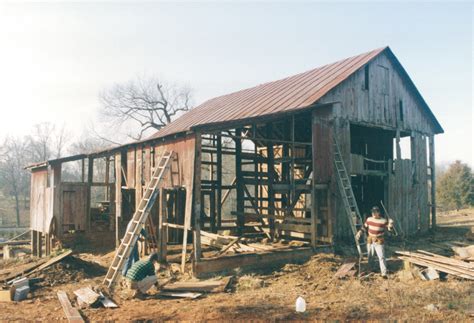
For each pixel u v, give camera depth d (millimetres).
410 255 12617
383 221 12141
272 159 19141
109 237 21188
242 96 23016
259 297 10148
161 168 14375
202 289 10820
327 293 10398
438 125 22688
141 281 10445
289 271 12773
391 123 19828
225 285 11070
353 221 15219
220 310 9094
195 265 12164
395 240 18094
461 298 9492
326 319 8367
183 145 13773
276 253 13695
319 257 13672
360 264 12781
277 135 20266
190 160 13195
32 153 58312
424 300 9453
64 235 20328
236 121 13445
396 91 20359
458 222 26359
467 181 38938
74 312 9094
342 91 17516
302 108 14984
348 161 17281
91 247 20656
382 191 20594
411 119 21188
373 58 18828
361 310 8898
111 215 21312
